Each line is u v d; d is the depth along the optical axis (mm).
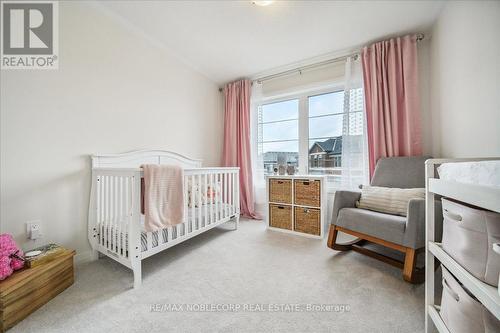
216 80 3289
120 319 1080
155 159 2299
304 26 2053
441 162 1023
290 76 2973
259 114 3254
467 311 737
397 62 2201
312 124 2916
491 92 1256
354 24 2025
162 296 1267
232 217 2678
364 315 1102
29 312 1105
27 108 1469
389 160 2094
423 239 1365
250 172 3139
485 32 1300
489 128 1275
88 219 1749
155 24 2027
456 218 807
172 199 1652
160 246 1571
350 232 1730
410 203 1382
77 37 1707
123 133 2031
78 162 1709
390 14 1893
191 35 2197
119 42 1998
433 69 2061
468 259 739
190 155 2842
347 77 2451
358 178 2391
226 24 2025
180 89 2689
